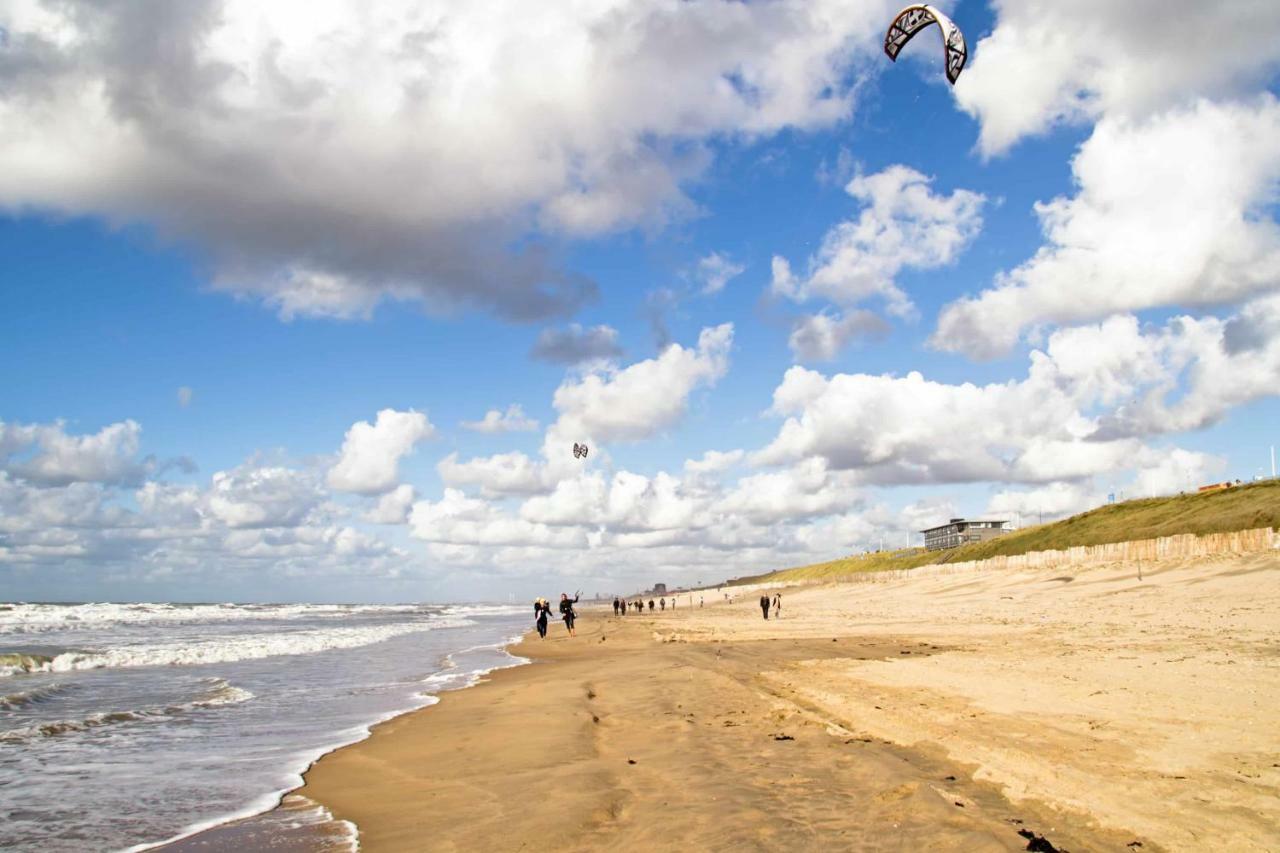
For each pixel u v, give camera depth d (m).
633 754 10.14
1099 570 49.97
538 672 23.08
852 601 69.38
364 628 60.56
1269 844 6.09
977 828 6.34
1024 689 13.64
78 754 11.65
